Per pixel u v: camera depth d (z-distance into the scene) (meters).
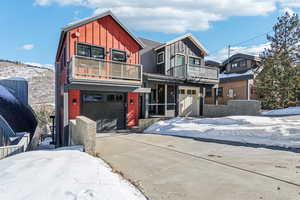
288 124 6.93
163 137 8.23
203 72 14.59
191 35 15.93
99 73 9.88
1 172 3.37
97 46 11.06
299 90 15.16
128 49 12.30
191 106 15.34
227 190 3.10
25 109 14.91
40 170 3.34
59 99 13.04
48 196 2.49
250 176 3.64
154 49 15.49
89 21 10.68
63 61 11.80
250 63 22.17
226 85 20.08
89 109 10.84
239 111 12.18
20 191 2.61
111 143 7.18
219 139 7.23
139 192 3.07
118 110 11.91
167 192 3.08
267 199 2.78
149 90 12.08
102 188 2.80
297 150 5.30
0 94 12.70
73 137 7.53
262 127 7.00
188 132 8.41
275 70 15.36
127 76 10.88
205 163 4.54
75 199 2.45
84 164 3.80
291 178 3.48
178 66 14.37
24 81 16.16
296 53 15.31
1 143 7.92
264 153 5.18
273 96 15.37
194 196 2.93
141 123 10.91
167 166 4.38
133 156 5.28
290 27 15.51
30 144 8.34
